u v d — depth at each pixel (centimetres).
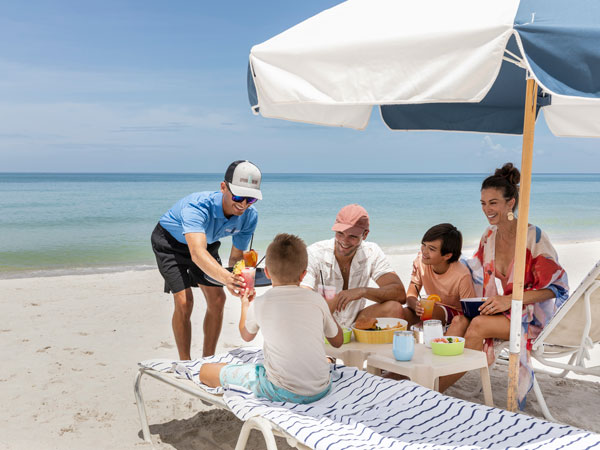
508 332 359
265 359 289
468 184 7419
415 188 6412
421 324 416
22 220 2986
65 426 379
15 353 553
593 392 430
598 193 5462
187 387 310
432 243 394
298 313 285
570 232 2283
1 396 438
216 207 410
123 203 4147
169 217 422
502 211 382
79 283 979
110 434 366
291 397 279
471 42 220
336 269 404
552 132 496
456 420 252
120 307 770
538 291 371
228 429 371
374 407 273
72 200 4322
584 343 376
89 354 552
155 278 1045
